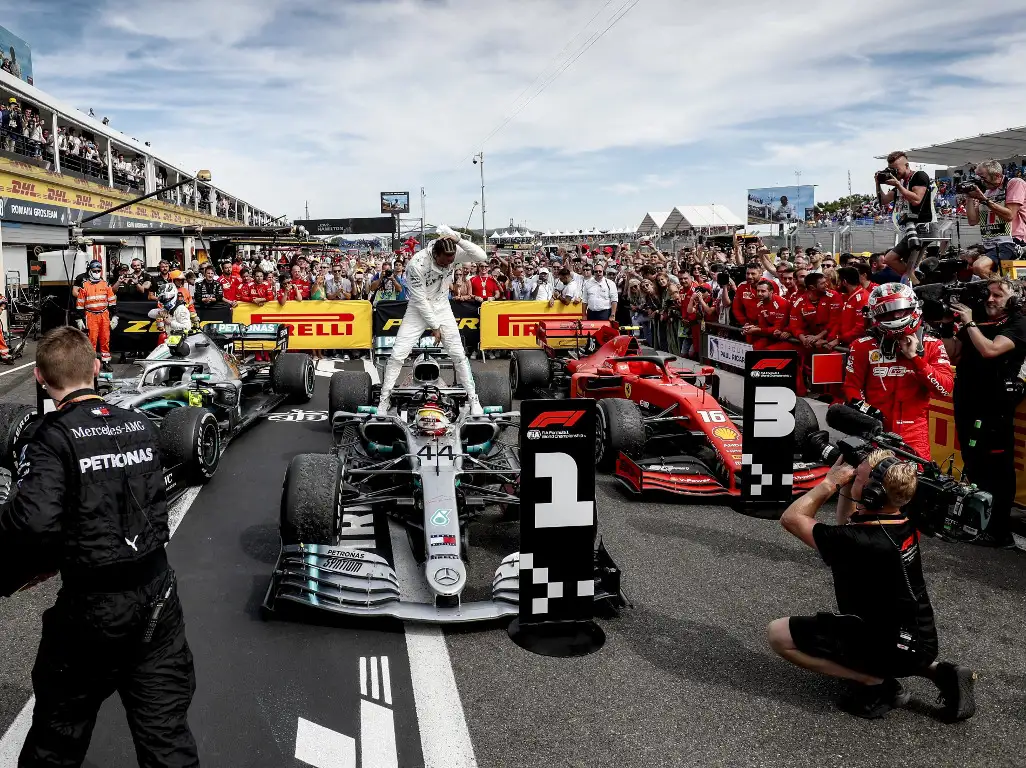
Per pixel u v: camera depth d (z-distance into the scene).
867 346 5.48
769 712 3.43
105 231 16.59
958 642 4.05
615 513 6.05
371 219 58.28
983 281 5.30
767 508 6.16
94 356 2.61
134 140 30.14
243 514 5.96
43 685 2.46
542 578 4.08
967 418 5.27
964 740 3.26
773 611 4.40
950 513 4.36
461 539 5.02
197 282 15.96
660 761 3.09
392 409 6.87
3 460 5.76
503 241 55.88
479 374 7.86
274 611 4.33
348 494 5.36
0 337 14.02
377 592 4.16
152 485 2.58
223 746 3.14
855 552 3.28
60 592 2.46
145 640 2.48
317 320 14.62
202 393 7.54
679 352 12.35
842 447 3.56
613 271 18.25
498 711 3.42
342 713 3.39
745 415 5.81
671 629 4.18
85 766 3.04
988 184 7.37
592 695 3.55
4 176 18.50
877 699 3.43
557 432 4.00
